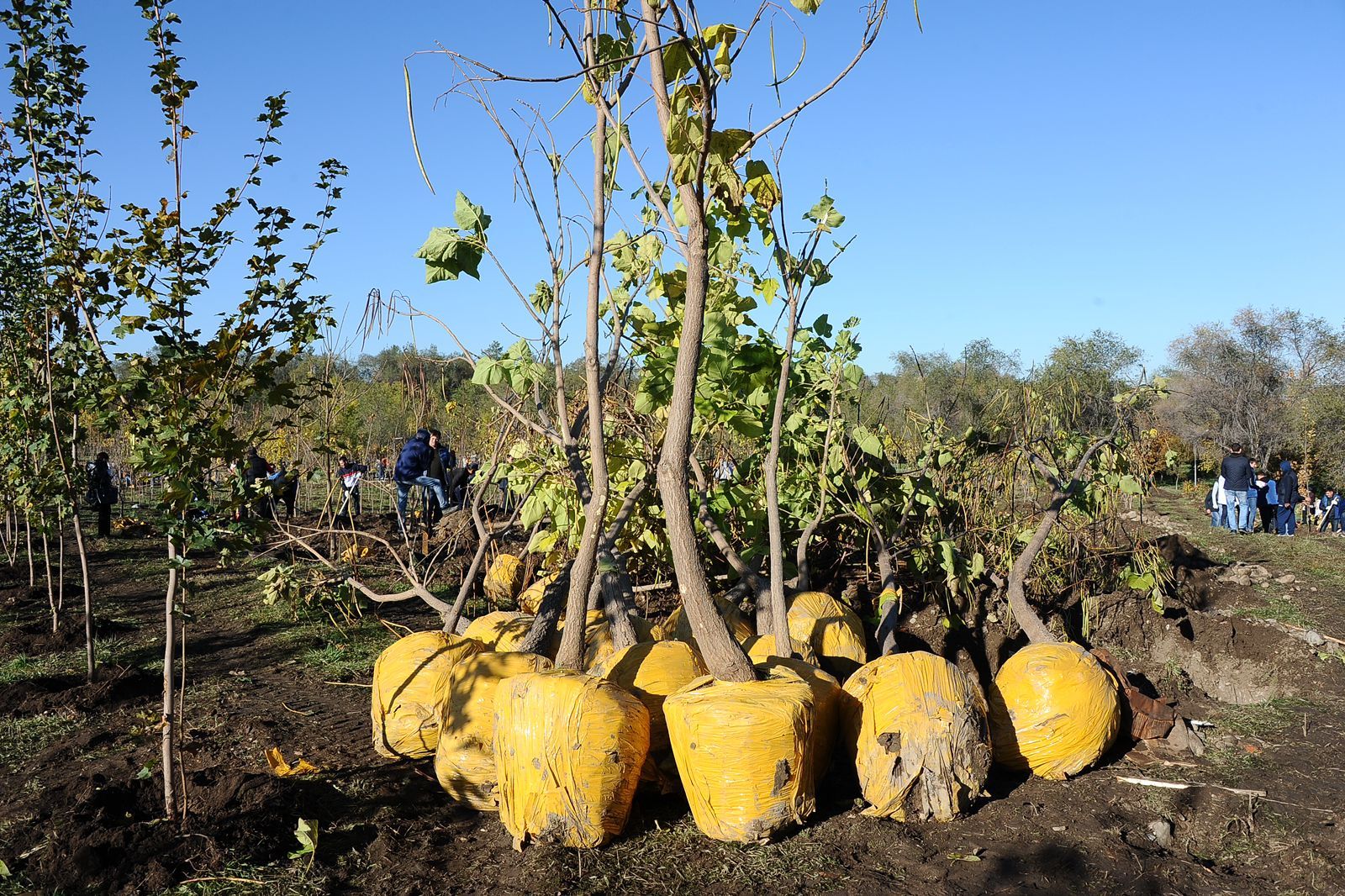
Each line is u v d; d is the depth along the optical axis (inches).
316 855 160.7
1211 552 454.6
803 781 159.0
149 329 171.6
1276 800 174.2
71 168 226.4
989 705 188.7
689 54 140.0
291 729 230.5
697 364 174.6
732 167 166.1
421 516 612.4
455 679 185.6
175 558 169.2
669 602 306.5
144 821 170.2
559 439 208.2
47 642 327.9
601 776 154.9
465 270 196.1
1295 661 247.3
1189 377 1417.3
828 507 279.7
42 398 292.5
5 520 526.9
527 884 146.5
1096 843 156.9
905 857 153.0
